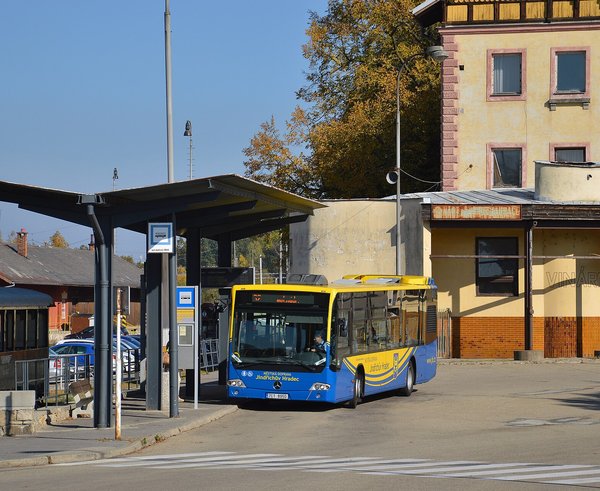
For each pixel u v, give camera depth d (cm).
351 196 5672
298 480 1375
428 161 5666
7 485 1372
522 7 4525
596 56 4491
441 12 4809
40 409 2080
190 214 2316
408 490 1287
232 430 2061
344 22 5984
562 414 2312
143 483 1361
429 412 2386
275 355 2408
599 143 4481
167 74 2550
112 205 1962
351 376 2466
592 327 4162
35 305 2608
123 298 1838
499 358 4178
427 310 3050
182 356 2362
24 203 1953
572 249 4166
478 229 4234
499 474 1427
